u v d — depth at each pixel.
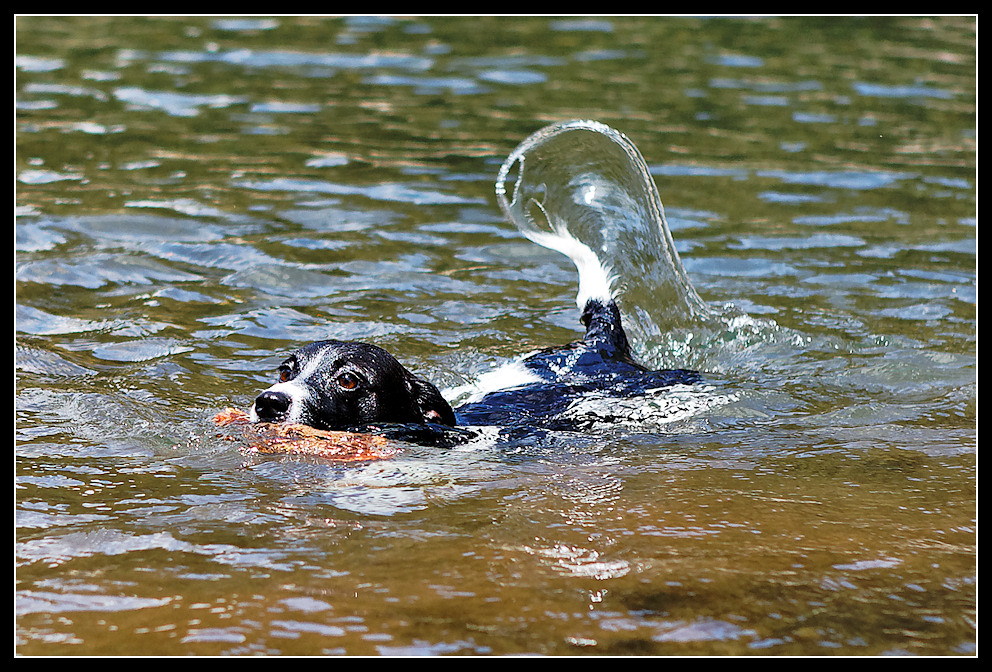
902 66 25.34
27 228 14.66
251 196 16.48
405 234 15.20
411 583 6.33
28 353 10.91
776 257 14.59
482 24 28.59
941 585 6.43
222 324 12.05
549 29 28.25
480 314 12.73
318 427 9.23
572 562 6.65
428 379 10.95
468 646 5.66
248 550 6.78
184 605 6.05
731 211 16.38
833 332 12.23
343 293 13.16
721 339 12.03
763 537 7.10
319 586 6.29
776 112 21.67
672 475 8.38
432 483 8.09
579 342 11.48
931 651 5.68
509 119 20.88
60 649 5.60
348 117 20.88
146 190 16.53
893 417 9.97
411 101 22.05
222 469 8.27
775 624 5.94
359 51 25.84
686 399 10.36
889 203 16.77
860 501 7.84
